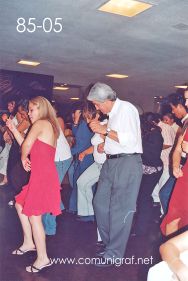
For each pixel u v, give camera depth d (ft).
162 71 16.43
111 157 8.05
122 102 7.93
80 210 10.94
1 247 8.64
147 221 9.95
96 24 10.30
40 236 7.52
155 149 9.63
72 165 12.17
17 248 8.65
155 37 11.38
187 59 13.91
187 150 7.72
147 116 9.75
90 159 11.39
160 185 11.84
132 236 9.82
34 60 15.58
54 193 7.48
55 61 15.64
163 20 9.79
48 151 7.33
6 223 10.41
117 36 11.40
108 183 8.28
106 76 18.56
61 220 11.21
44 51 13.78
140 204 9.93
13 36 11.74
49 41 12.14
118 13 9.38
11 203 12.14
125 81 19.20
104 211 8.43
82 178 10.71
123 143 7.66
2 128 14.70
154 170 9.75
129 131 7.70
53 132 7.50
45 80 18.70
